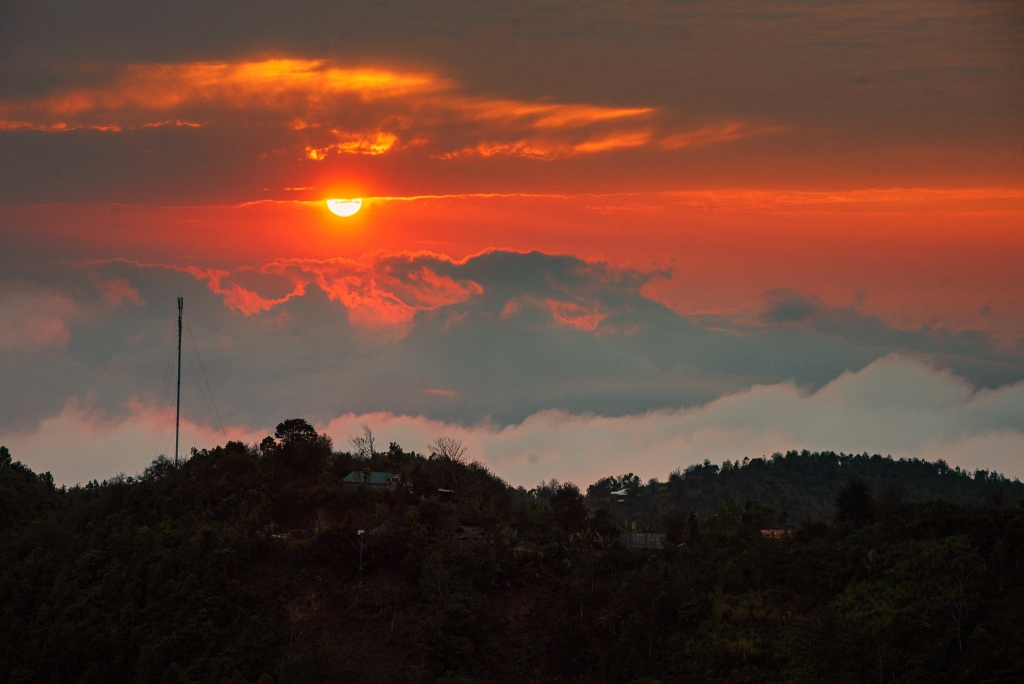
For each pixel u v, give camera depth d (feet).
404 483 344.90
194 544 297.12
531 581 300.61
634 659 266.57
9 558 322.96
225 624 277.03
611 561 305.32
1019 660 232.53
